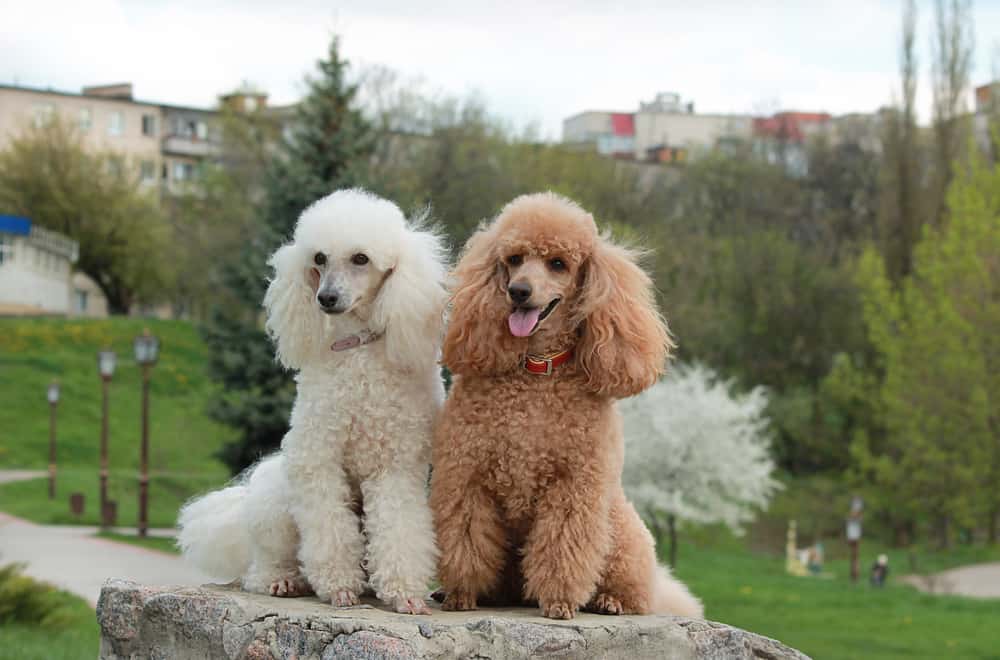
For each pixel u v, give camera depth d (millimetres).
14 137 54844
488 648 3812
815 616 16516
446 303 4270
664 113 72438
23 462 32531
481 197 30188
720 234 40719
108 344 45906
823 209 45656
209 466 34469
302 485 4074
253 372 20297
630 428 22297
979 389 26219
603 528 4086
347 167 20219
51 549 18688
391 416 4059
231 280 20391
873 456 33219
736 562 25453
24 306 51188
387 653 3617
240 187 35031
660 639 4082
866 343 37062
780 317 37719
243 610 4039
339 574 4062
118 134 65062
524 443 4016
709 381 32219
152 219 53156
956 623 16062
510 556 4320
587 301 4078
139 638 4305
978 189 28984
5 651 9273
